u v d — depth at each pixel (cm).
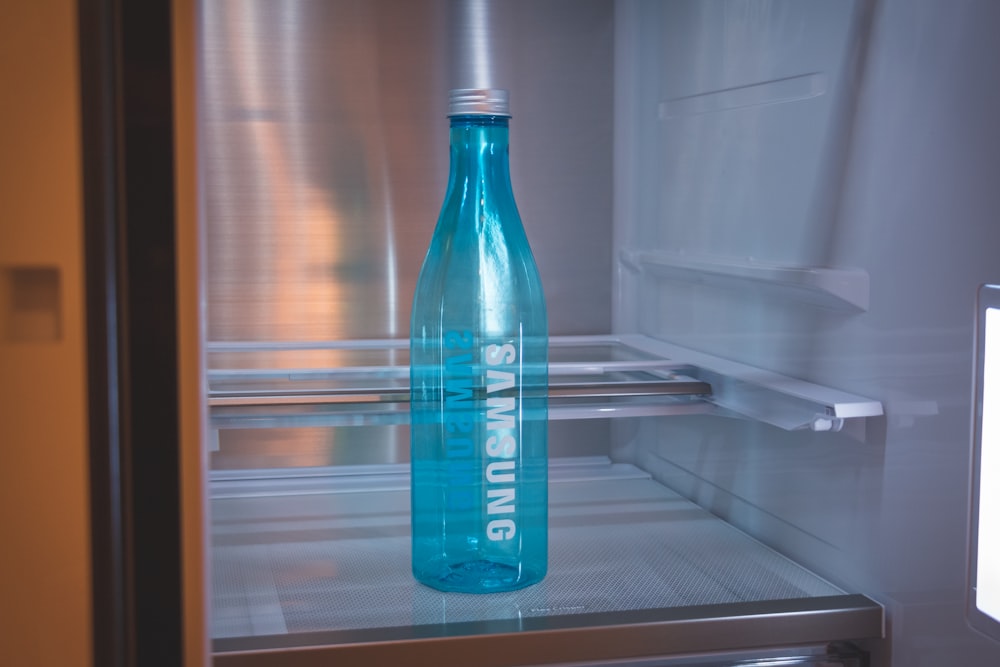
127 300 66
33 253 65
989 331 75
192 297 67
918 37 83
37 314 66
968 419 78
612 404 117
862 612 88
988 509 75
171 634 68
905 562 86
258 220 133
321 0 132
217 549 106
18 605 67
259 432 135
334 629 83
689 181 128
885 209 88
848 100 94
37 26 65
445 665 81
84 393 66
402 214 136
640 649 85
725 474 120
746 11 113
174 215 66
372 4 133
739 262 112
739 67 115
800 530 104
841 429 92
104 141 65
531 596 92
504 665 83
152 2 65
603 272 145
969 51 77
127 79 65
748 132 113
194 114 66
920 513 84
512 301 92
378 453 138
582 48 140
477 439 93
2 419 66
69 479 67
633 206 144
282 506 123
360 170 135
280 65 132
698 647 86
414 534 96
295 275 135
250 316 134
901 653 87
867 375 92
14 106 65
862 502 92
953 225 79
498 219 93
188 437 67
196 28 66
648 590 94
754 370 111
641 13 139
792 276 98
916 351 84
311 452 136
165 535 68
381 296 137
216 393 106
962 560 78
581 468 143
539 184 142
